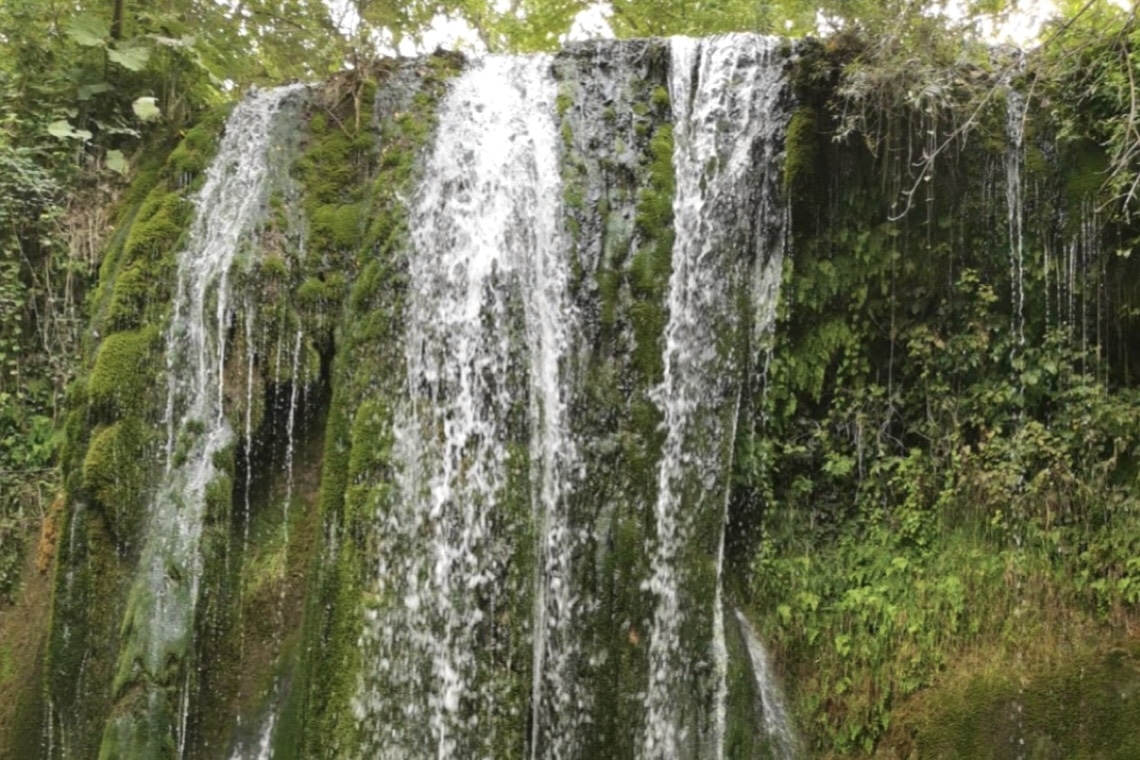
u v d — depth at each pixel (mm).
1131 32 4832
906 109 5172
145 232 5445
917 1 5109
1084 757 4344
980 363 5129
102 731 4672
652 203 5453
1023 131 5086
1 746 4832
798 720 4898
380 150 5746
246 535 5086
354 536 4758
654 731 4754
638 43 5898
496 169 5574
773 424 5301
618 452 5078
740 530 5258
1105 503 4785
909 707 4727
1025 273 5090
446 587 4672
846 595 5059
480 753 4441
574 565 4930
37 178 5949
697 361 5262
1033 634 4660
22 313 5871
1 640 5199
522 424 4941
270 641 4961
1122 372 4969
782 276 5312
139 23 6586
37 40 6297
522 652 4570
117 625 4789
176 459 4988
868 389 5305
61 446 5422
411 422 4988
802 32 6457
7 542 5434
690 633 4891
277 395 5250
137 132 6230
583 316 5305
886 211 5254
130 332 5215
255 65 7684
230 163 5707
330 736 4520
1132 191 4352
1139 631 4543
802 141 5250
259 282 5281
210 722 4750
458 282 5273
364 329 5168
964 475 5027
